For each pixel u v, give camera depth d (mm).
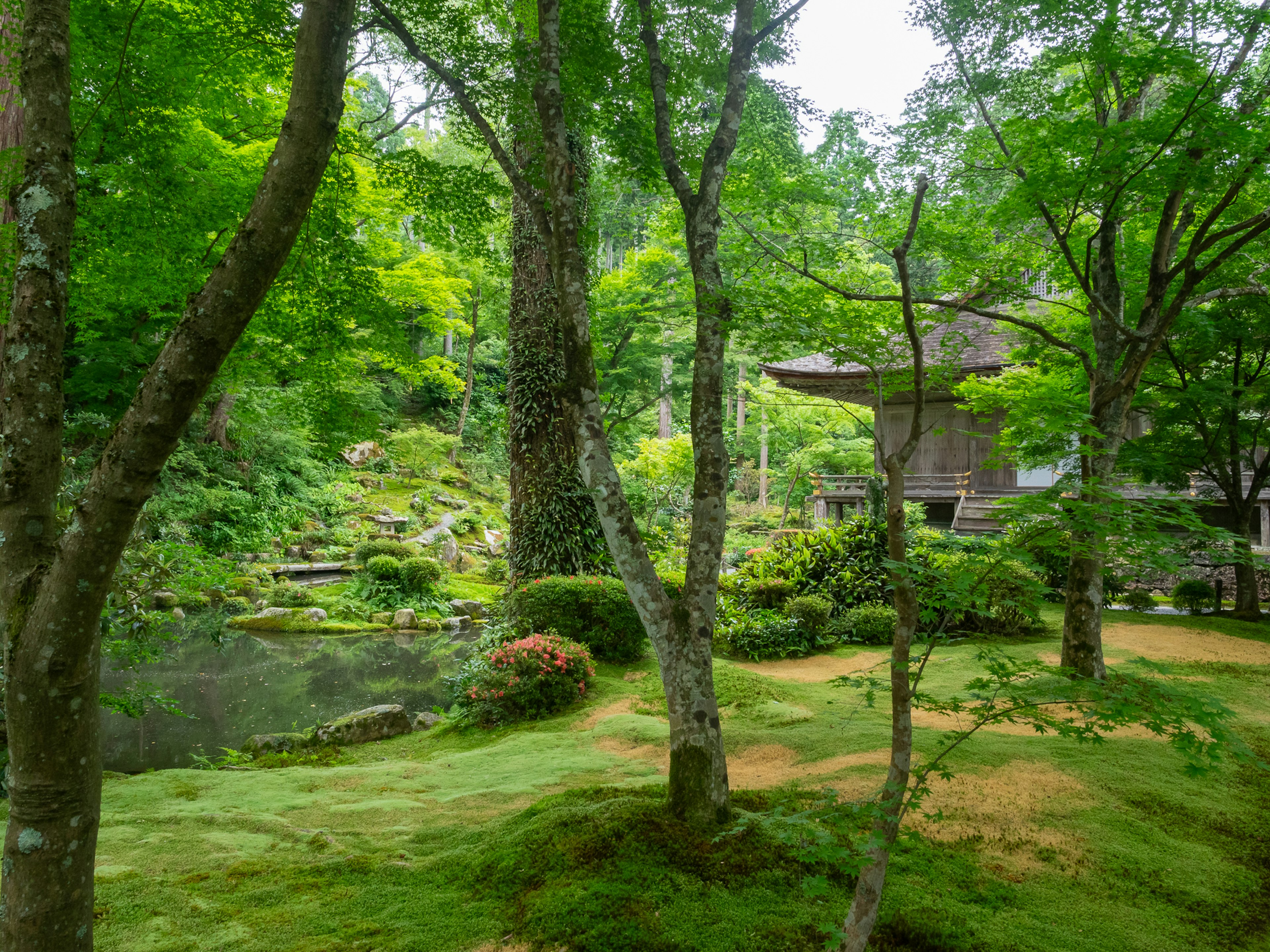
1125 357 6789
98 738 1856
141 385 1807
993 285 6605
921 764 4555
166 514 15500
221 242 6855
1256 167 5305
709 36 5055
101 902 3084
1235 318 9562
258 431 18281
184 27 5402
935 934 2693
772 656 9047
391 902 3109
